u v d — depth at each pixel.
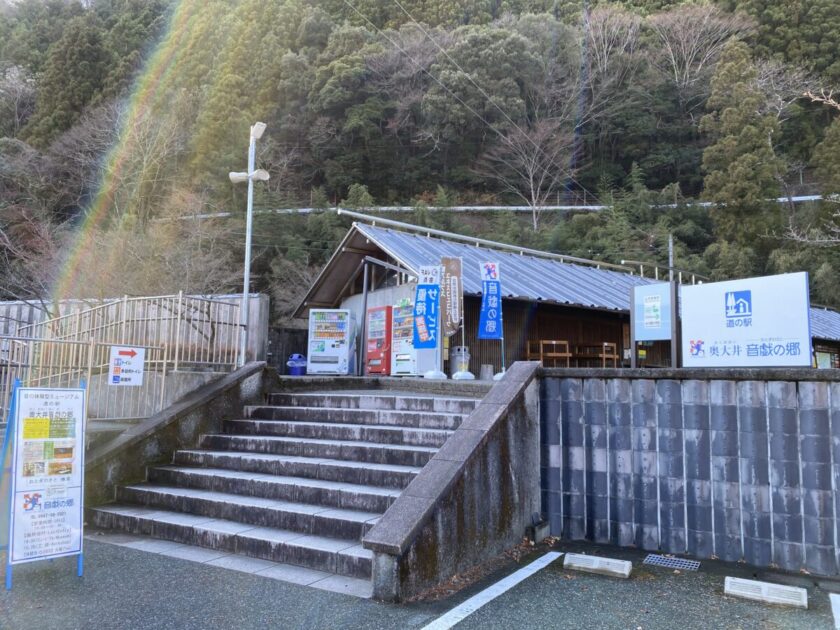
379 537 3.69
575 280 15.41
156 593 3.78
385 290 14.05
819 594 3.76
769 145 32.34
